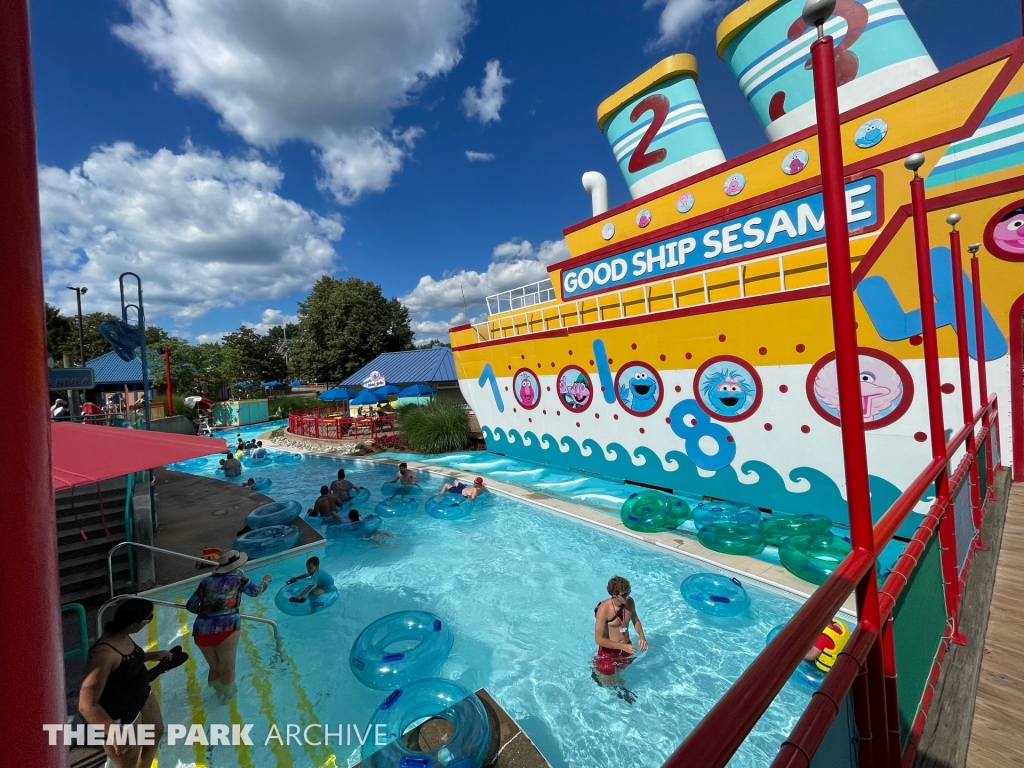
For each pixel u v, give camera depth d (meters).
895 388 7.86
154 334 51.09
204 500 12.85
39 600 0.62
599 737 4.93
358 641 6.17
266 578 7.09
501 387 16.97
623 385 12.46
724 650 6.05
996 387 7.06
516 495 12.37
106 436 6.82
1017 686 2.94
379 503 12.31
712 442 10.51
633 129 13.33
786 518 8.35
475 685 5.73
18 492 0.59
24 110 0.61
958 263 5.10
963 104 7.43
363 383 30.84
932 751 2.47
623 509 10.02
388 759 4.28
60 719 0.65
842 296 1.78
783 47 10.17
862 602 1.91
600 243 13.93
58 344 46.53
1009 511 5.68
